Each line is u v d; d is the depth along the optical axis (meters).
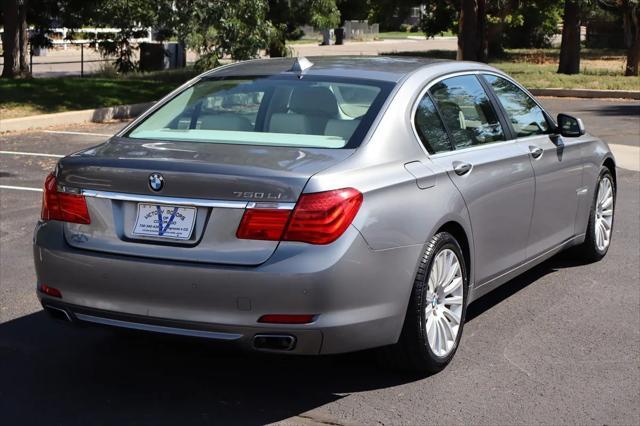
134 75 27.69
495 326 6.33
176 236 4.71
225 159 4.81
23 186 11.41
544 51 45.47
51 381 5.30
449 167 5.49
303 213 4.54
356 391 5.16
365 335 4.78
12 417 4.79
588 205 7.64
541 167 6.62
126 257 4.78
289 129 5.32
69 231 5.02
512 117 6.58
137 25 27.83
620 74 29.70
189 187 4.68
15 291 7.09
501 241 6.11
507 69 31.56
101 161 4.94
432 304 5.29
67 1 27.23
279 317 4.55
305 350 4.64
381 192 4.86
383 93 5.47
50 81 22.06
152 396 5.09
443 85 5.92
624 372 5.48
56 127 17.66
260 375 5.41
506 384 5.27
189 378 5.36
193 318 4.65
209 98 5.79
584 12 33.12
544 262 8.11
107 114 19.06
